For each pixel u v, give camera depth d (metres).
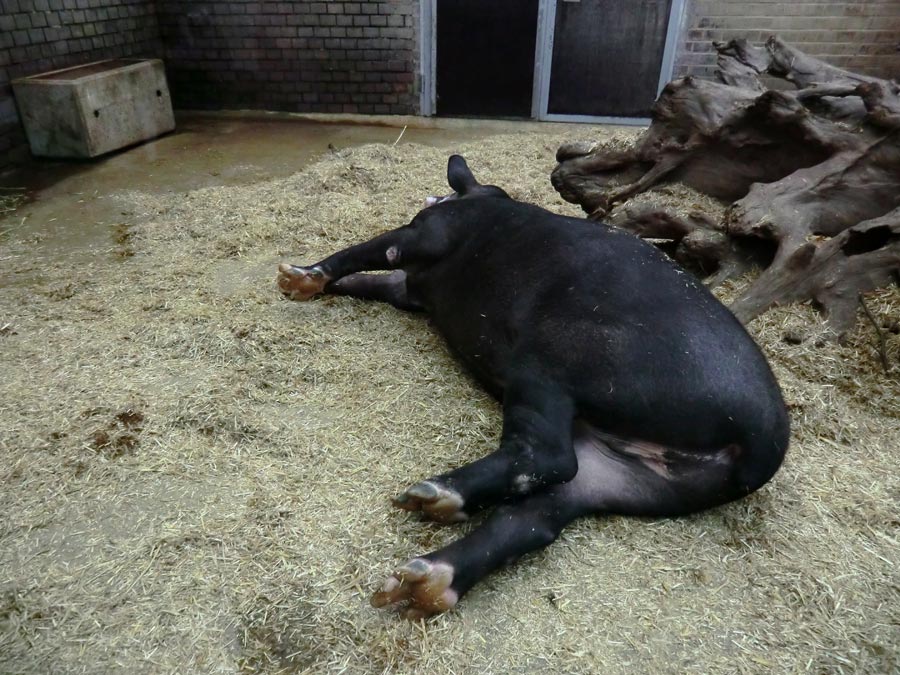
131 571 2.36
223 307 4.12
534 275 2.90
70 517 2.59
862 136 4.41
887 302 3.79
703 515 2.62
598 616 2.22
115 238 5.39
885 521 2.58
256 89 9.78
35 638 2.14
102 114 7.50
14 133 7.31
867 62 8.91
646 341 2.46
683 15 8.75
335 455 2.88
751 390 2.37
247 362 3.56
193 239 5.28
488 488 2.33
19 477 2.77
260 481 2.75
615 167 5.36
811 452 2.93
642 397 2.42
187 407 3.18
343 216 5.60
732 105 4.88
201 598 2.26
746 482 2.42
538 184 6.56
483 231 3.42
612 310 2.56
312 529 2.51
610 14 8.74
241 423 3.08
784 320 3.81
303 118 9.82
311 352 3.65
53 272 4.75
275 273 4.65
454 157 4.27
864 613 2.24
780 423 2.39
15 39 7.26
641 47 8.94
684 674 2.05
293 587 2.29
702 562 2.42
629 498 2.57
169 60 9.73
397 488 2.71
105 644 2.12
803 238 4.11
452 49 9.21
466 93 9.52
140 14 9.15
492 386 3.16
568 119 9.53
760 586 2.34
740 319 3.84
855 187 4.34
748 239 4.36
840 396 3.28
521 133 9.02
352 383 3.39
